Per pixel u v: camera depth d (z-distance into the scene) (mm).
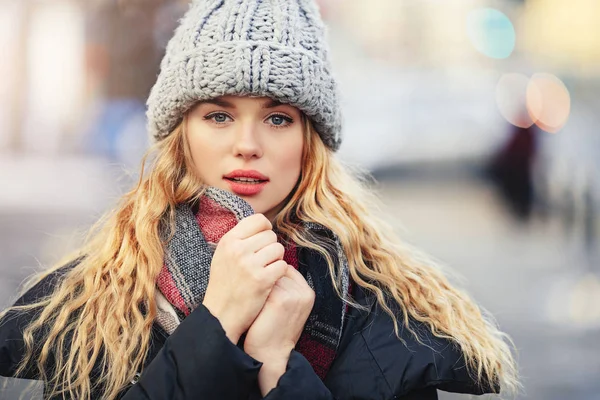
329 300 2482
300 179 2662
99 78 17641
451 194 15023
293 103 2475
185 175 2600
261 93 2422
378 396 2428
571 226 12758
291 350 2371
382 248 2754
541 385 6055
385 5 28359
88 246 2748
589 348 6852
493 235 11828
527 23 33531
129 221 2604
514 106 15336
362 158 15680
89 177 15547
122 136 16797
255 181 2502
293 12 2494
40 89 19922
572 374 6266
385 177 15883
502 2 32562
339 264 2529
